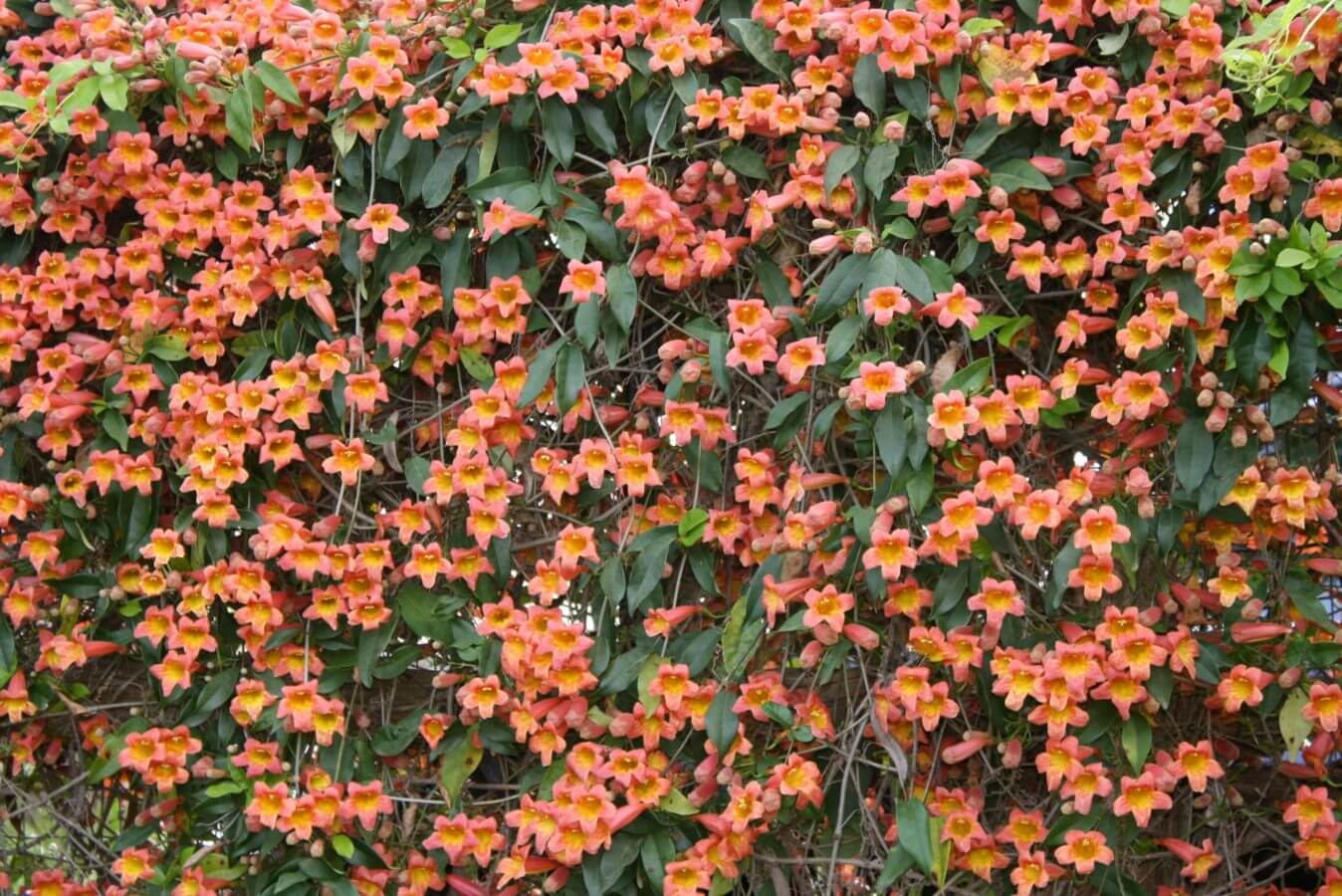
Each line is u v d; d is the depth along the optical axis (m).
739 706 2.38
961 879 2.44
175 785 2.67
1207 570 2.43
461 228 2.63
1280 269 2.25
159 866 2.66
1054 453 2.46
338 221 2.61
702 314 2.60
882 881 2.25
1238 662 2.36
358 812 2.49
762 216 2.46
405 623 2.64
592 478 2.46
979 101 2.45
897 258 2.39
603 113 2.58
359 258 2.59
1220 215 2.37
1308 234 2.32
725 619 2.53
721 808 2.45
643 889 2.45
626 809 2.36
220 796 2.61
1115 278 2.38
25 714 2.73
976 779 2.42
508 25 2.60
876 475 2.42
